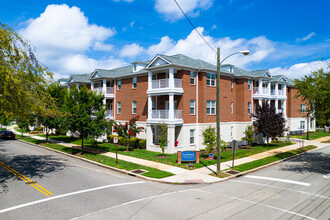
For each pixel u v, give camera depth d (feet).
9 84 39.60
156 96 80.43
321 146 93.76
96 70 104.27
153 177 45.91
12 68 42.34
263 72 99.66
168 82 76.59
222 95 88.69
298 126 137.39
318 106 53.78
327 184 42.34
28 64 45.91
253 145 93.30
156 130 84.53
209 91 83.61
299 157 70.85
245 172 50.70
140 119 89.76
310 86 54.90
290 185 41.73
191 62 82.12
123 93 98.68
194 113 81.15
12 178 44.52
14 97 42.34
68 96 71.05
